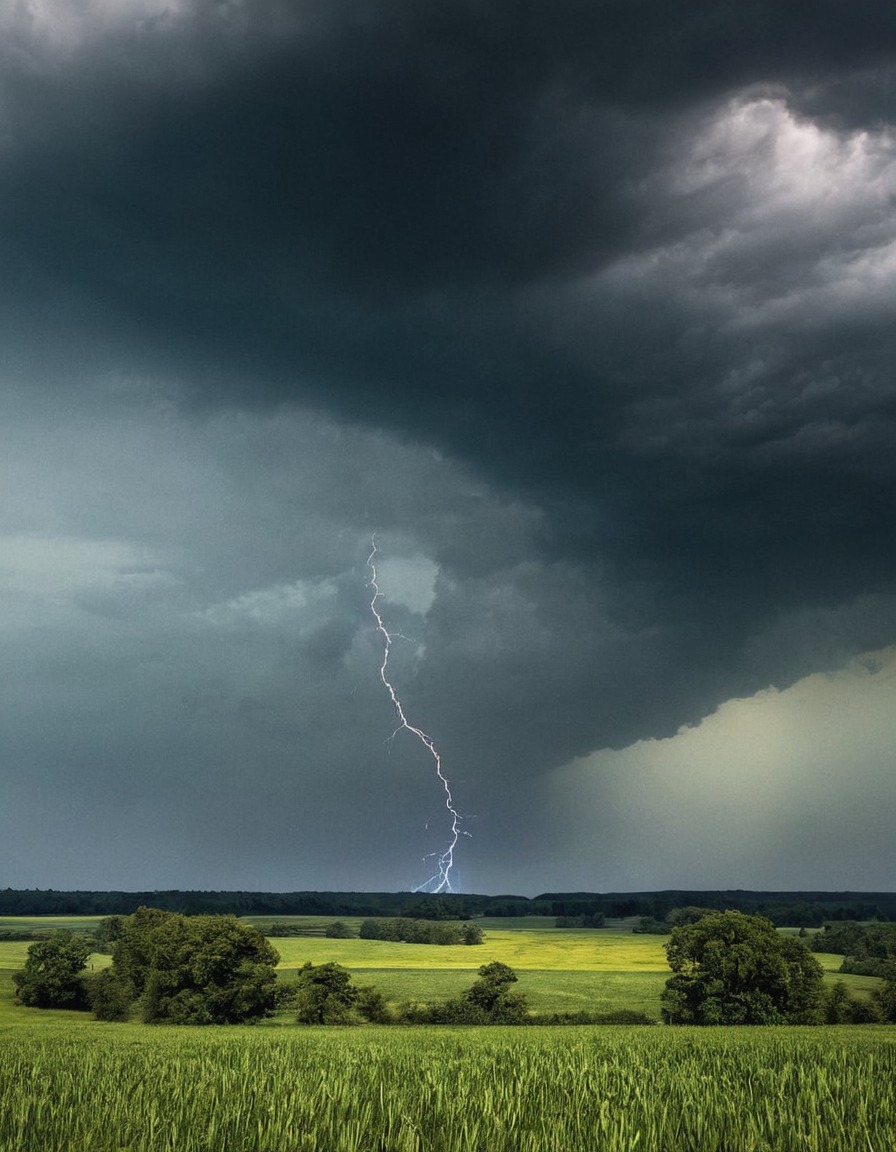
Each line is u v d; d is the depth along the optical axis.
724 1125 17.53
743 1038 53.03
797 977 78.06
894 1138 16.41
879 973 107.94
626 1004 93.94
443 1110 19.45
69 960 93.06
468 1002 84.31
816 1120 17.42
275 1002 82.38
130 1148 15.57
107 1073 27.84
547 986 106.81
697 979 78.06
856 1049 40.34
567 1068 29.69
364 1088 23.47
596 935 174.50
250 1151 15.56
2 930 165.75
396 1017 83.12
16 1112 18.34
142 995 84.94
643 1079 25.50
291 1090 22.78
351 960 133.12
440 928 161.75
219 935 84.69
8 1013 88.88
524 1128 17.44
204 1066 30.33
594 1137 16.44
